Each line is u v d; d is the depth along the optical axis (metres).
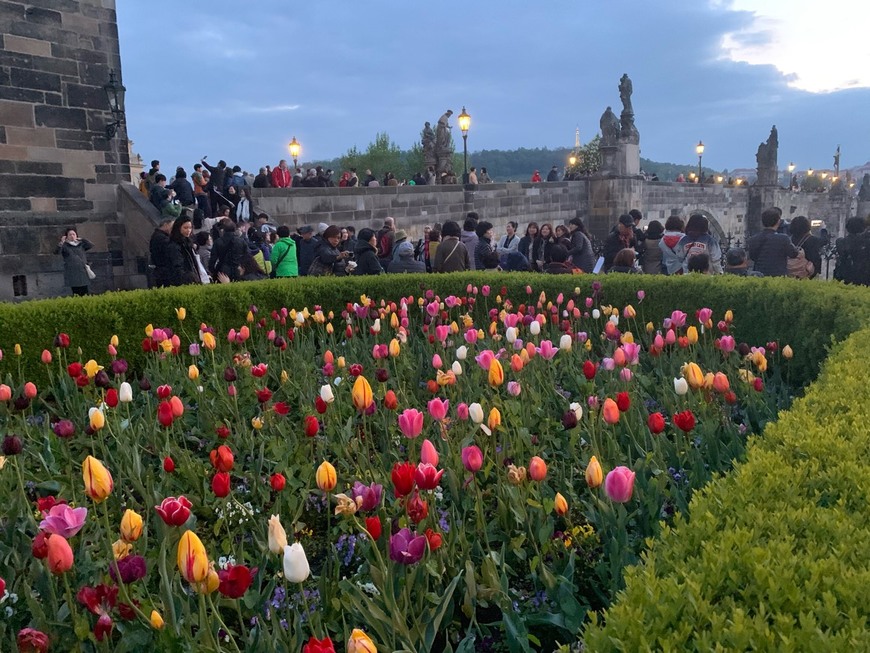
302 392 6.09
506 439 4.62
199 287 8.99
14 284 14.74
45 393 6.36
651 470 3.95
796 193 56.81
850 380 3.93
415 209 24.08
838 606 1.88
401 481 2.65
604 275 9.41
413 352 7.63
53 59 15.05
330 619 3.00
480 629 3.06
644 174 39.28
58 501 4.03
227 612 3.24
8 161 14.52
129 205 16.11
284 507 4.21
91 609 2.37
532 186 30.59
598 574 3.20
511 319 5.83
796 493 2.63
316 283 9.79
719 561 2.05
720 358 6.55
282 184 21.48
